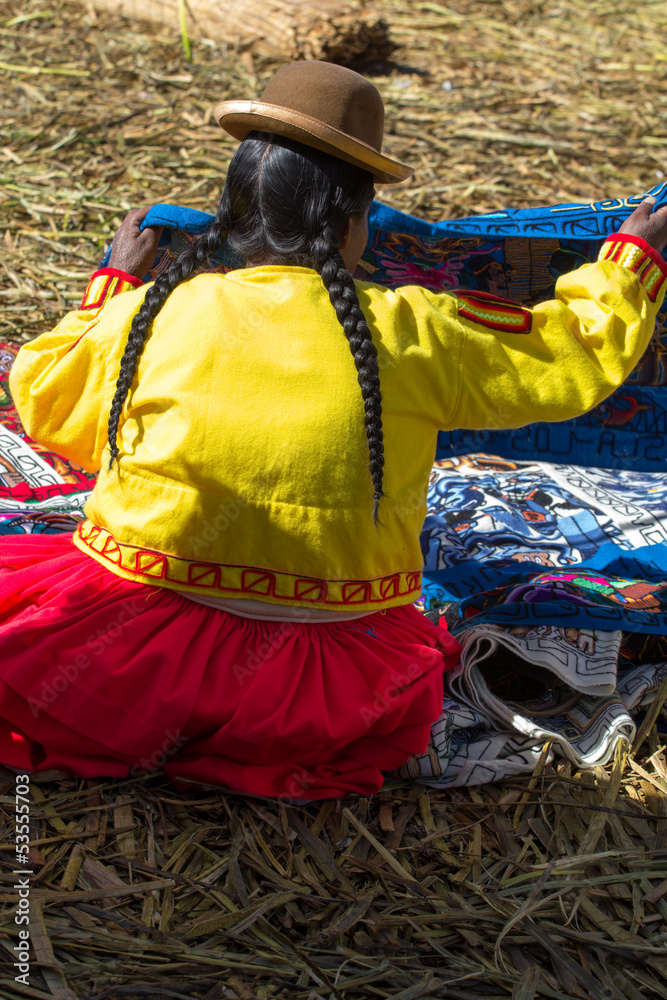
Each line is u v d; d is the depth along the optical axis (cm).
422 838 180
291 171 161
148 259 201
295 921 160
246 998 144
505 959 158
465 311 170
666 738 209
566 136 494
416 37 589
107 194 414
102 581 175
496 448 259
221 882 165
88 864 163
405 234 236
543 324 171
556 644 200
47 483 254
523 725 195
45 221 393
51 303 347
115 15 575
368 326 162
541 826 185
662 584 225
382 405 162
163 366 162
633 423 256
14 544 192
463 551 246
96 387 172
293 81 164
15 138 446
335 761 181
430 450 175
